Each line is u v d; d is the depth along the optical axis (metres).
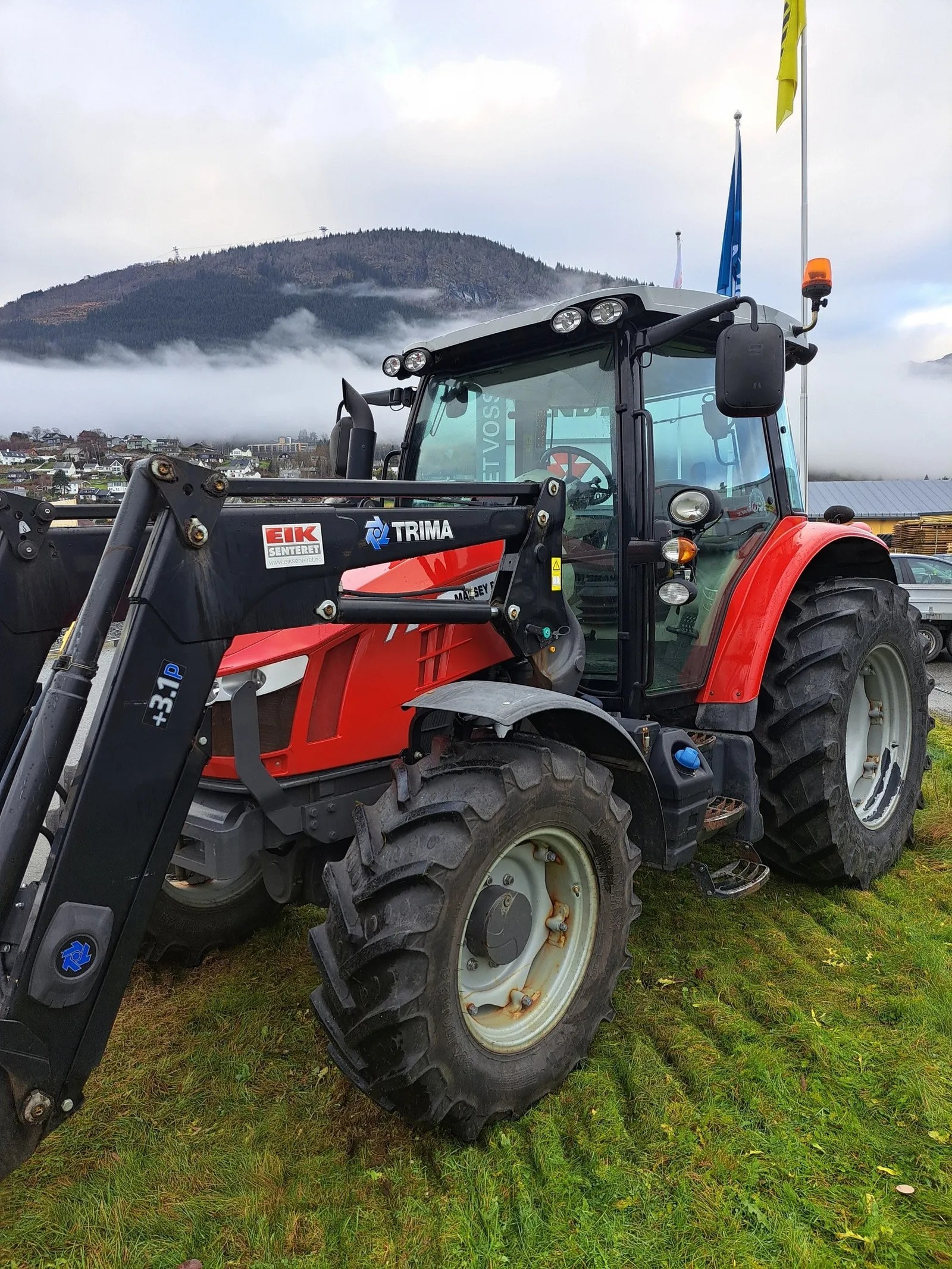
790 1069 2.17
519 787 1.92
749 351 2.24
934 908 3.12
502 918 1.98
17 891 1.45
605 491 2.71
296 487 1.80
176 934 2.74
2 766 1.74
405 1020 1.72
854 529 3.57
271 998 2.61
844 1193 1.77
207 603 1.63
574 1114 2.02
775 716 3.10
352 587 2.45
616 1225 1.69
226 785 2.17
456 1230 1.67
